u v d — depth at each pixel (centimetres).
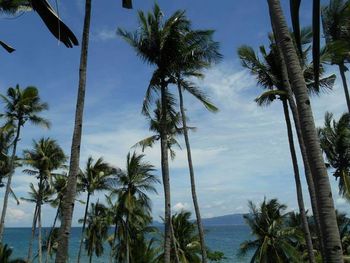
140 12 2247
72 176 915
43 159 4069
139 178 3747
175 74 2347
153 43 2256
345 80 2117
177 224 3928
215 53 2269
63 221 885
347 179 3123
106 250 10881
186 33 2258
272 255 3619
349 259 3228
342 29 1702
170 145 2808
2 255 3559
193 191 2255
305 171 1747
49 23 727
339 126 3281
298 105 575
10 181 3494
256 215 3781
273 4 612
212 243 14675
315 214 1675
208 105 2322
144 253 4022
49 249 5097
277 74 2153
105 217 5047
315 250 3972
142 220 4119
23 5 1266
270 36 2180
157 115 2766
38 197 4325
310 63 1986
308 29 1936
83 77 988
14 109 3456
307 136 561
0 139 3838
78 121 955
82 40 1012
